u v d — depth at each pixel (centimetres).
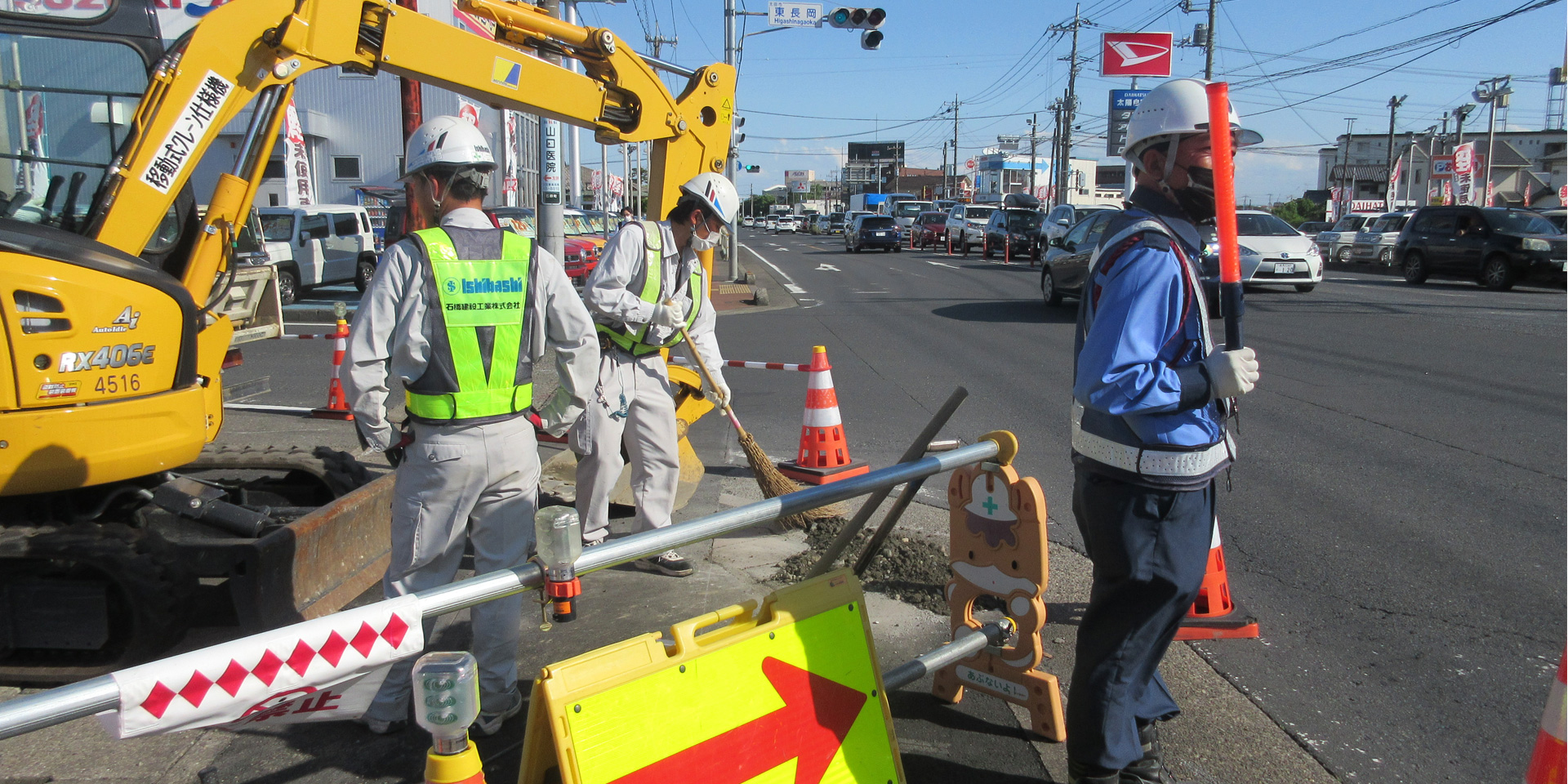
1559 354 1136
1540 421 798
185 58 385
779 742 233
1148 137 250
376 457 691
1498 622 423
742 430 534
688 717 218
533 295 313
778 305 1878
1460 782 305
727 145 636
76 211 394
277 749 313
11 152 389
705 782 219
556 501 568
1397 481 634
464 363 302
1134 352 229
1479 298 1767
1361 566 488
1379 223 2692
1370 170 7450
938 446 691
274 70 408
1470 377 995
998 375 1073
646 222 442
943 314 1673
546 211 1301
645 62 594
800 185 14350
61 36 387
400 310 297
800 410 888
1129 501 247
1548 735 182
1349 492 611
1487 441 737
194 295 408
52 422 334
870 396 952
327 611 400
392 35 467
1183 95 247
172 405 367
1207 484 253
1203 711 347
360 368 295
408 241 298
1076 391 239
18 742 315
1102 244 254
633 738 209
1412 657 391
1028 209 3244
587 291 428
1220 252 233
